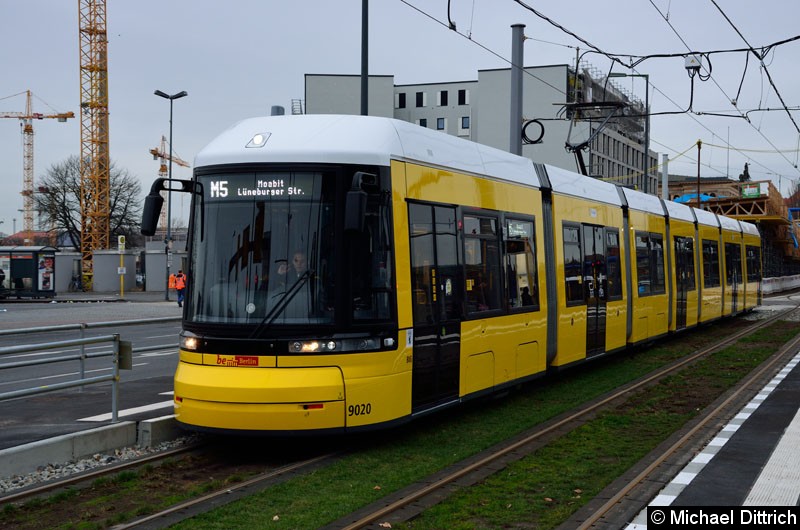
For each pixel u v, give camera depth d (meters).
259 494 7.62
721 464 8.75
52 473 8.33
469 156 11.55
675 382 15.23
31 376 16.00
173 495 7.68
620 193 18.41
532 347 13.05
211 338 9.18
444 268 10.52
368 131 9.70
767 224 59.59
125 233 86.25
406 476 8.30
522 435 10.39
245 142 9.68
